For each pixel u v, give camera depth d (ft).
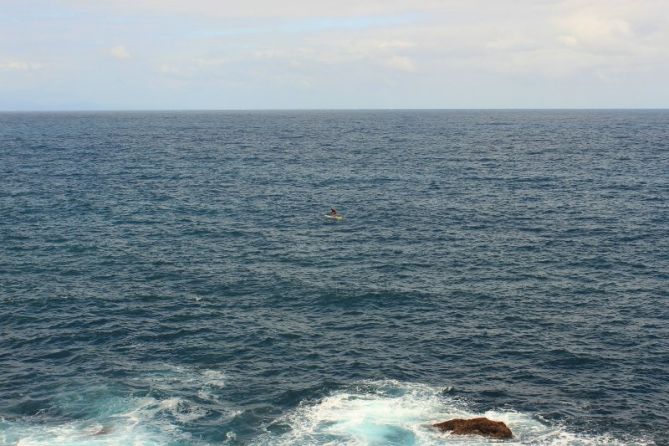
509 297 149.69
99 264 172.86
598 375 112.37
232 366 115.44
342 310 142.31
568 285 157.38
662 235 199.82
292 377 111.34
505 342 125.70
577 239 197.98
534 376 112.16
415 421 96.89
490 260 178.19
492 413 99.86
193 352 120.98
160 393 105.19
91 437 91.86
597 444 91.45
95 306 143.23
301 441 91.25
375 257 181.68
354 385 108.37
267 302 146.72
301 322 135.54
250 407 100.94
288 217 231.71
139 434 92.89
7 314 137.80
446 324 134.51
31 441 90.63
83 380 109.60
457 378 111.24
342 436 92.48
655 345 123.75
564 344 124.57
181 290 153.99
